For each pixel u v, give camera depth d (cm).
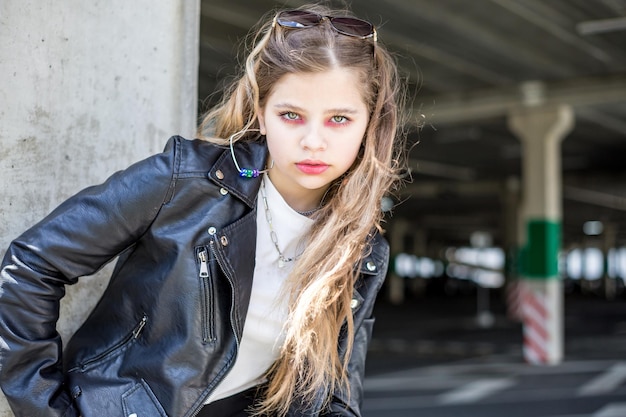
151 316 147
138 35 196
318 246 154
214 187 148
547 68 1160
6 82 168
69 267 140
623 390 983
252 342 161
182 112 209
